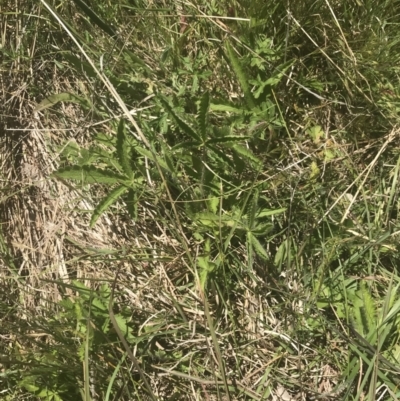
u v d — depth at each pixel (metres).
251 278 1.27
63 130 1.44
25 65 1.49
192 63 1.30
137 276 1.33
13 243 1.42
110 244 1.38
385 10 1.31
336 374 1.22
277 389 1.24
